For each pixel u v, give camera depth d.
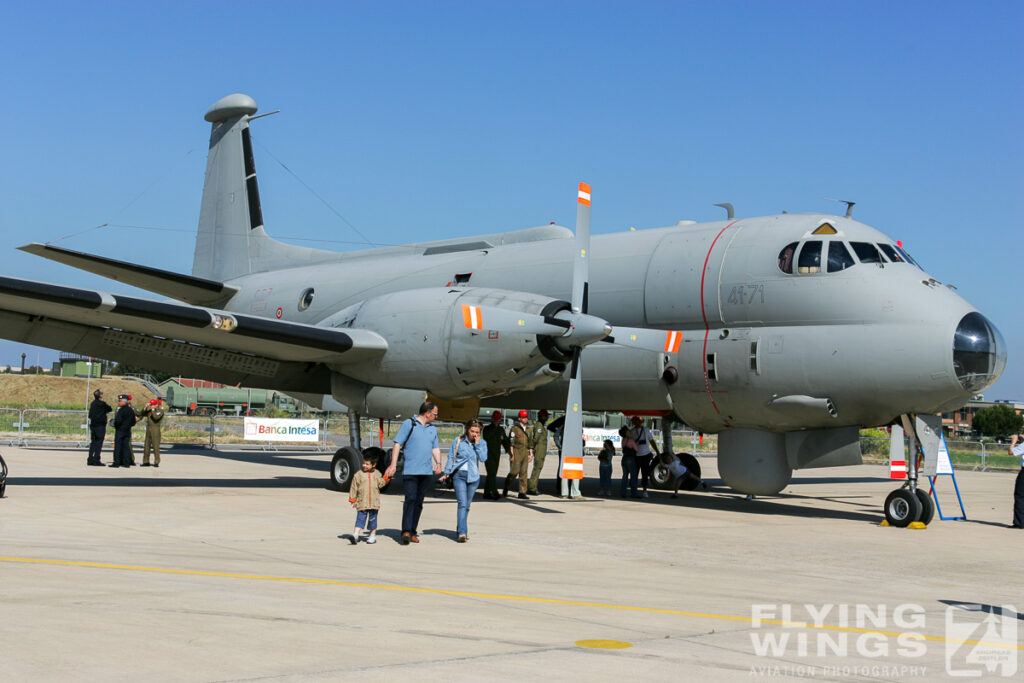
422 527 10.46
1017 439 12.51
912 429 12.28
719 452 13.90
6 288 11.11
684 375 13.45
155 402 18.89
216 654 4.70
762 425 13.18
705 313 13.18
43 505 11.24
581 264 13.13
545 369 12.74
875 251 12.40
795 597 7.06
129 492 13.07
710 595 7.01
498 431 14.02
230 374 14.65
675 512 13.16
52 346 13.45
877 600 7.04
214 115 22.61
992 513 14.59
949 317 11.64
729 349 12.93
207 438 32.03
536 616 5.95
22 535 8.80
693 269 13.35
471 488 9.52
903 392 11.77
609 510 13.12
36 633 4.97
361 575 7.29
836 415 12.39
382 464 14.12
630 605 6.47
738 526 11.66
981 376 11.60
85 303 11.68
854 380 11.98
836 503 15.23
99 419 18.50
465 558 8.41
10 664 4.37
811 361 12.24
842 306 12.09
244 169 21.89
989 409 67.44
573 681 4.42
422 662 4.69
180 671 4.36
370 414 14.09
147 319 12.23
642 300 13.80
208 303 21.05
